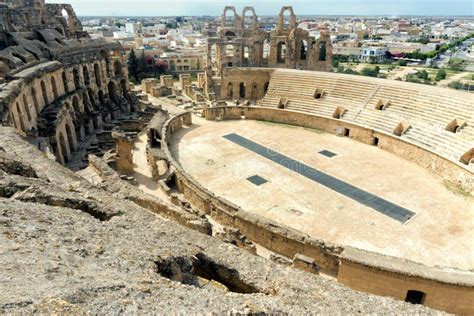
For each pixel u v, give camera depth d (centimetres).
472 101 4016
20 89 3322
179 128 5356
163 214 2325
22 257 851
